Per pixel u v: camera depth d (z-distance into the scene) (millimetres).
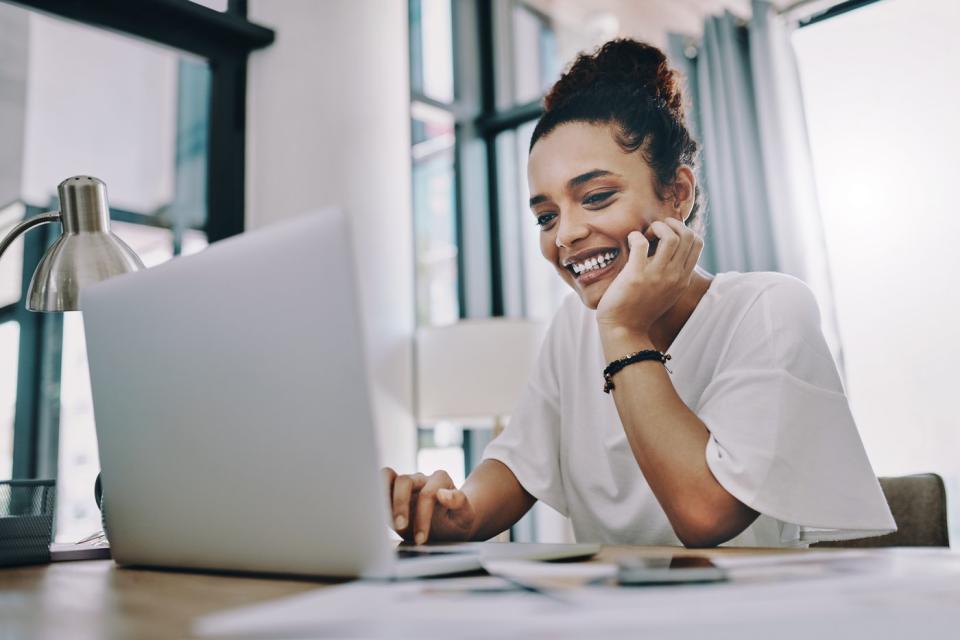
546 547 666
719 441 860
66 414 3480
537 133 1563
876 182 2697
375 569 512
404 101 3354
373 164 3184
